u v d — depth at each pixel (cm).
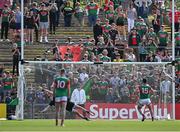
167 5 11669
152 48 10250
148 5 11175
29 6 11212
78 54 10000
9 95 9594
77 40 10881
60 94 7144
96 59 9881
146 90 8706
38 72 9331
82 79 9319
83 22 11094
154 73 9500
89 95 9369
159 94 9475
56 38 10862
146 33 10381
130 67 9475
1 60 10438
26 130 6369
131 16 10912
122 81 9431
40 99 9269
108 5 11094
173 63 9444
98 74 9412
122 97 9444
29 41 10550
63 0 11125
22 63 9194
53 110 9256
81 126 7212
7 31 10612
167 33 10450
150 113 9012
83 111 8669
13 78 9844
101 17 11319
